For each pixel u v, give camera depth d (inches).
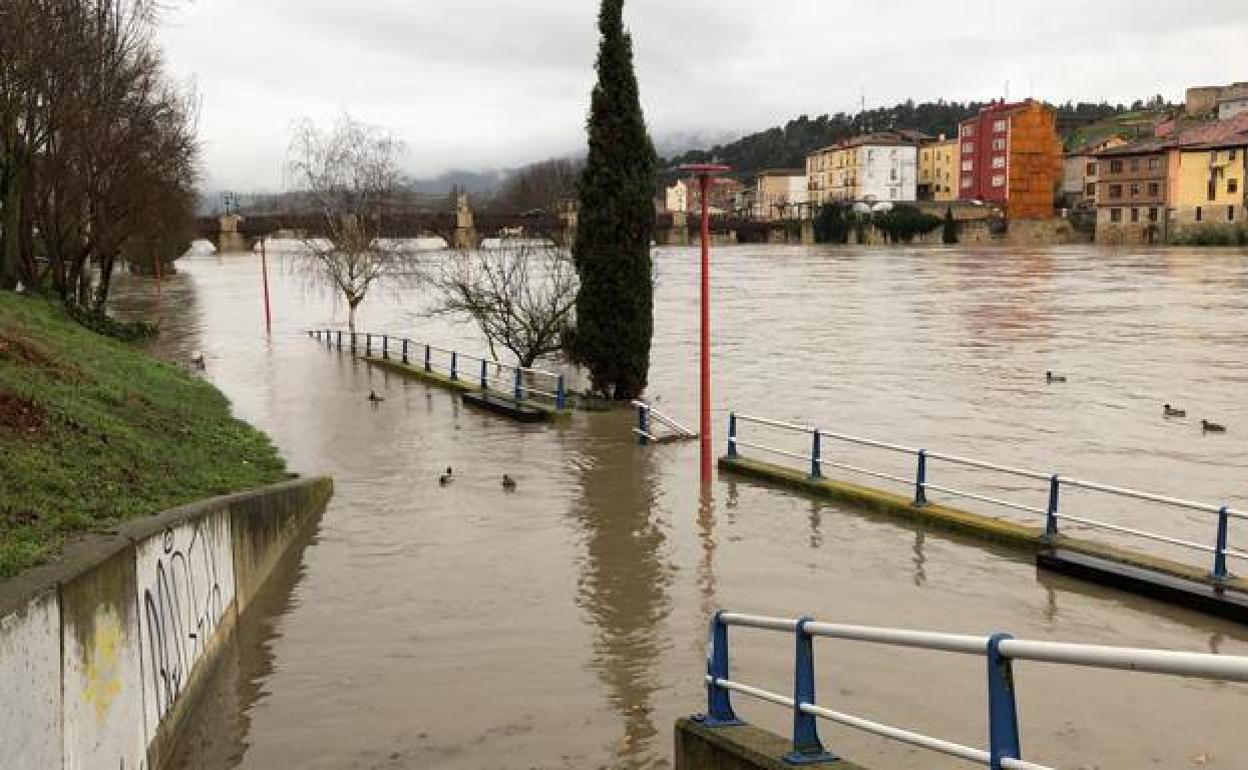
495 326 1409.9
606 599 522.9
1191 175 4662.9
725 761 270.7
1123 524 660.1
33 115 1315.2
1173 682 413.1
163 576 361.1
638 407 935.7
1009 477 799.7
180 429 722.2
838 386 1280.8
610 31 1098.1
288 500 610.5
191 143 1838.1
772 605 510.6
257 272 4493.1
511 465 837.8
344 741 377.7
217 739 379.2
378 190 2113.7
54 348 792.3
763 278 3363.7
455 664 445.4
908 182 7052.2
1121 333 1756.9
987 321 1985.7
